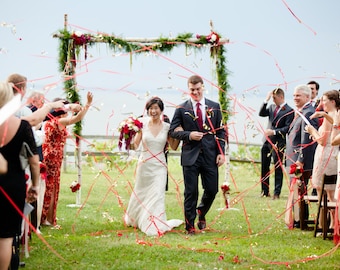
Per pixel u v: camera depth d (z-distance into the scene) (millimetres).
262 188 11203
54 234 7340
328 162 7488
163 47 9219
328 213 7867
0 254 4730
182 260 6117
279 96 10664
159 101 7867
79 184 8914
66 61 9188
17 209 4742
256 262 6062
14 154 4758
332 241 7184
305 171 7891
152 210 7680
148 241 7004
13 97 4738
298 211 8070
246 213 9250
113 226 8000
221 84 9305
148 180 7848
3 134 4691
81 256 6176
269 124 10859
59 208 9469
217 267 5867
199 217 7844
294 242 7121
